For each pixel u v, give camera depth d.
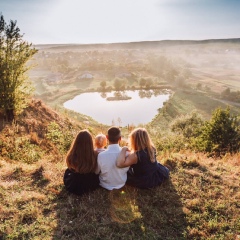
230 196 5.99
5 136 12.71
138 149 5.75
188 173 7.07
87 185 5.80
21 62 14.59
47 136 14.45
